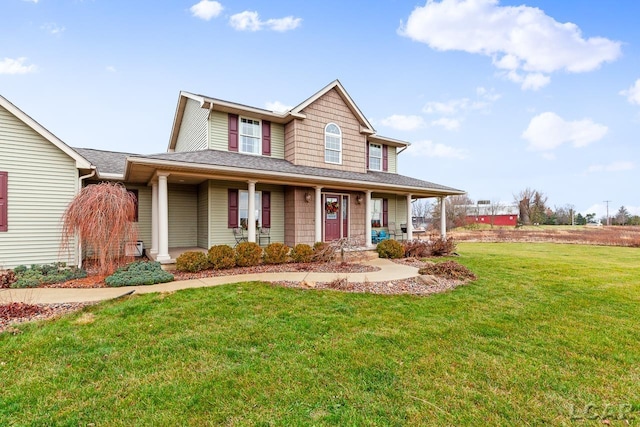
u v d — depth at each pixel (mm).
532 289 6941
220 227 10641
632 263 11430
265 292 5902
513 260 11359
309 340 3955
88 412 2564
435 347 3865
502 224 44281
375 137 14969
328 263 9664
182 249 11039
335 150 12945
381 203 15422
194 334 4016
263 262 9188
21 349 3518
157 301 5219
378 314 4973
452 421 2531
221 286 6285
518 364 3504
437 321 4750
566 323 4852
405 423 2492
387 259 11086
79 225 6789
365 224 13203
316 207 11000
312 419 2514
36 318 4430
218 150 10859
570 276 8484
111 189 7098
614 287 7297
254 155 11578
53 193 8031
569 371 3400
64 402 2674
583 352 3863
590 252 15484
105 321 4340
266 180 10070
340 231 13047
